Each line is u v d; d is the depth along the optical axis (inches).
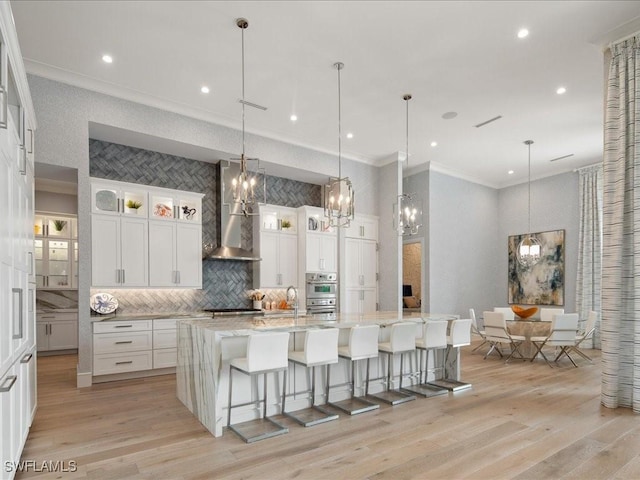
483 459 116.8
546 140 286.0
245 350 151.1
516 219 390.6
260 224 277.6
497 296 398.6
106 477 107.0
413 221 224.7
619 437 132.1
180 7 148.1
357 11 150.7
